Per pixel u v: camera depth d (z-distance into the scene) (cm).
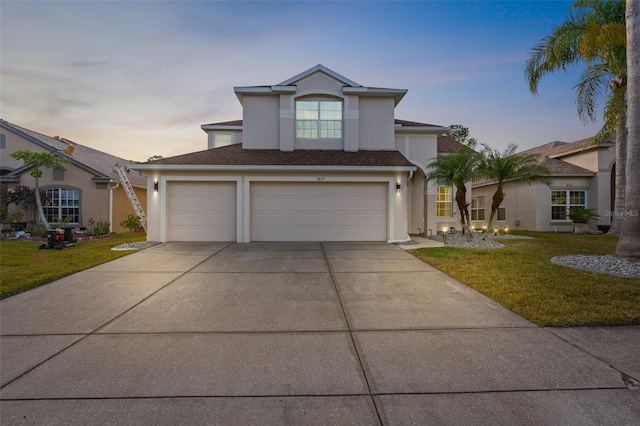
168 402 257
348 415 242
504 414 241
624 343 361
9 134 1730
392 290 582
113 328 413
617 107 1257
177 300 527
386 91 1354
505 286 580
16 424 230
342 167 1155
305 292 572
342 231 1202
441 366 314
